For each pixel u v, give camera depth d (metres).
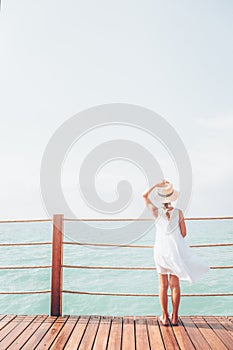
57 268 3.69
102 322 3.42
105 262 12.72
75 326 3.29
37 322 3.42
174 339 2.95
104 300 8.02
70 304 7.74
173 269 3.25
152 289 8.94
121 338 2.98
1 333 3.10
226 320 3.49
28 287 9.30
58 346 2.79
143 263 12.45
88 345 2.82
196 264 3.26
